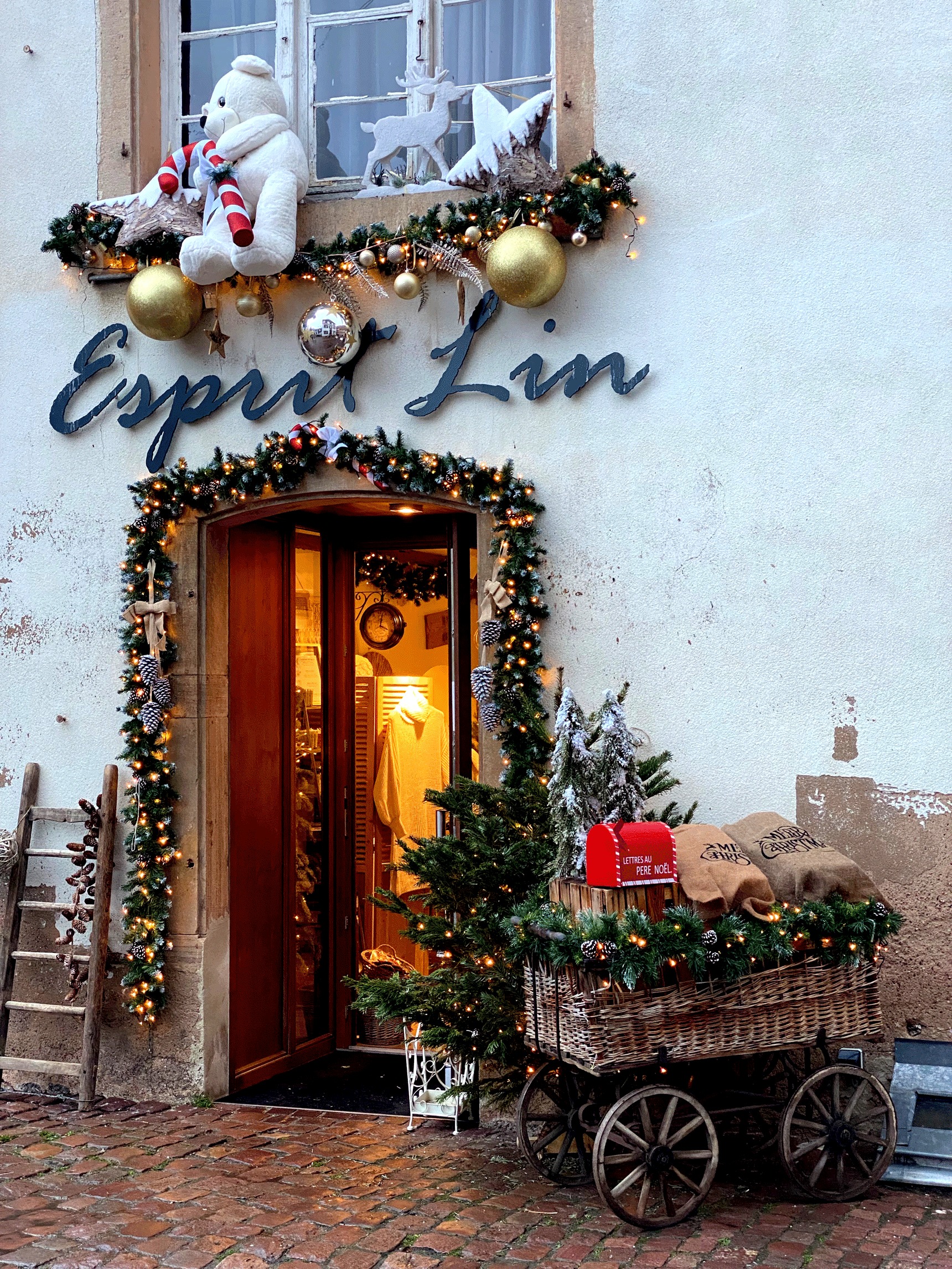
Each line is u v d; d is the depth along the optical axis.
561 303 5.81
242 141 5.90
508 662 5.71
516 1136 5.57
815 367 5.51
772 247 5.57
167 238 6.24
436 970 5.41
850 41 5.50
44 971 6.49
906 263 5.41
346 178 6.45
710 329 5.64
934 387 5.36
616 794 4.69
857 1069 4.75
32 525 6.59
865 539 5.43
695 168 5.68
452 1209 4.66
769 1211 4.62
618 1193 4.40
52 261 6.57
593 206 5.61
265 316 6.22
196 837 6.20
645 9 5.77
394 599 7.26
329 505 6.27
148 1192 4.84
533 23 6.27
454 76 6.38
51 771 6.50
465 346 5.91
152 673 6.12
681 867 4.55
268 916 6.69
